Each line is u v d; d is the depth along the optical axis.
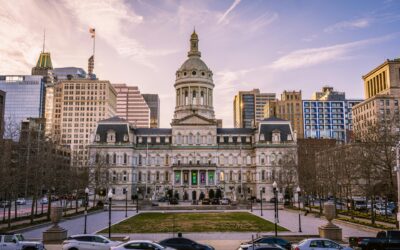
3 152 72.50
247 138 165.12
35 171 78.25
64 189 100.69
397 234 42.09
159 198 145.88
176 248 40.12
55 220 51.88
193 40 185.12
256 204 129.62
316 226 67.31
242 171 162.00
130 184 155.62
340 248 38.50
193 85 175.62
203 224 69.81
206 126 162.12
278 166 149.00
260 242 41.56
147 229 63.38
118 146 157.25
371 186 70.56
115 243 41.09
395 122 77.44
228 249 44.84
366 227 61.69
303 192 109.19
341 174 94.75
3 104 151.50
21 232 61.22
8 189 68.31
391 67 197.25
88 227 67.06
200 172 156.25
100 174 124.06
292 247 40.16
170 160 161.75
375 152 68.62
